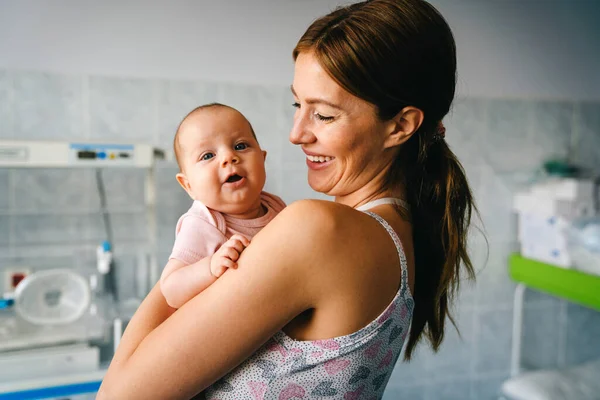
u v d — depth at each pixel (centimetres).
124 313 186
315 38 74
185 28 231
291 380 68
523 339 292
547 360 298
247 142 90
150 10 227
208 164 86
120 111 226
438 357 277
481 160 275
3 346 162
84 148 188
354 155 76
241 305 65
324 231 65
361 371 69
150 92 229
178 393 67
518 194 275
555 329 298
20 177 216
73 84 219
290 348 68
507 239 282
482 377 285
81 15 218
